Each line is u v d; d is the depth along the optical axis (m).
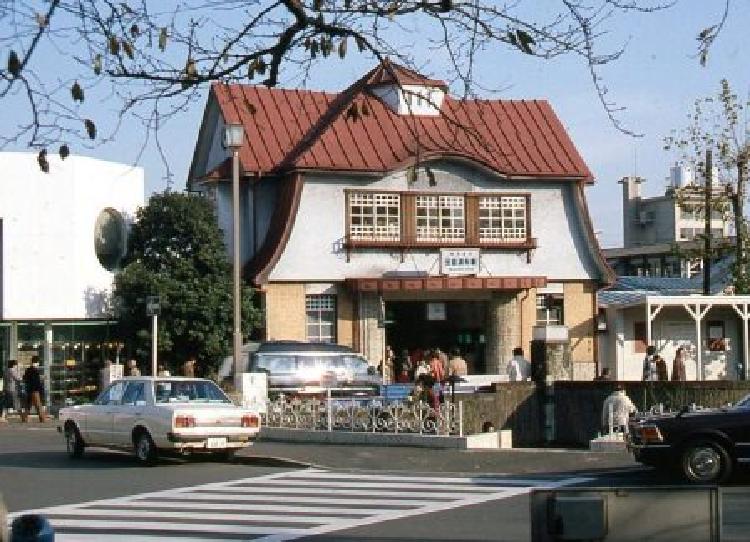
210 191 41.78
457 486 19.94
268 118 42.78
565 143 44.06
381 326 40.81
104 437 24.34
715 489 7.38
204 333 38.16
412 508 17.45
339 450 24.59
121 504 18.09
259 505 17.92
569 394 27.97
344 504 17.95
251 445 25.27
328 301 40.62
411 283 40.31
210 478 21.36
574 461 22.23
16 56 6.70
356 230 40.91
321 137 40.78
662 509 7.37
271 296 39.84
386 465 22.62
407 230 41.31
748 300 41.62
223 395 24.36
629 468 21.28
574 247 43.31
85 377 38.72
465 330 43.03
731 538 14.03
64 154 7.19
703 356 44.28
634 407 25.22
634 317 43.88
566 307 43.16
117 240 40.28
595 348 43.28
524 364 30.91
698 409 21.73
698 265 53.47
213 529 15.66
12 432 31.66
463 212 41.97
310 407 27.59
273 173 41.16
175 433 22.67
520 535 14.80
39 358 37.75
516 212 42.66
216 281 38.88
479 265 41.94
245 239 41.94
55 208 37.88
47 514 17.05
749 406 20.05
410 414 25.55
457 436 24.47
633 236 81.19
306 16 7.90
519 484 20.02
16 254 37.16
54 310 37.78
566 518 7.34
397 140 41.69
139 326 38.31
